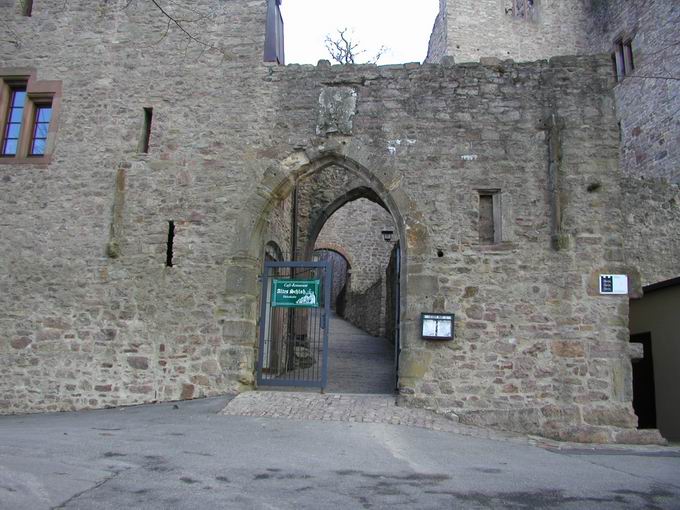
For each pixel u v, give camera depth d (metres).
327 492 4.20
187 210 8.46
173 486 4.20
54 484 4.11
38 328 8.35
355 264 23.06
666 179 11.84
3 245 8.62
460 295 7.80
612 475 5.20
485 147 8.18
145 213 8.51
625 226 11.32
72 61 9.05
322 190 12.88
